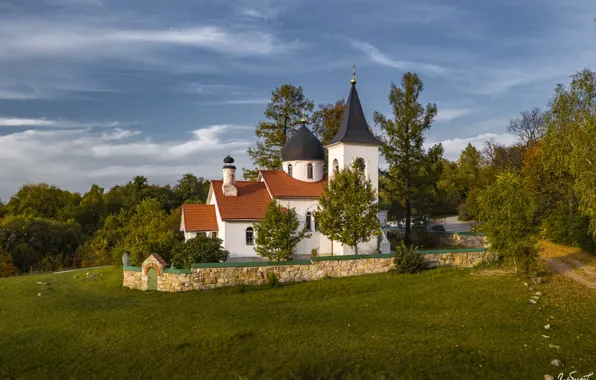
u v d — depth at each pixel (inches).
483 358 573.3
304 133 1647.4
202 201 2928.2
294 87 2169.0
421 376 526.6
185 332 720.3
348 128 1501.0
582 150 816.3
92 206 3019.2
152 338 698.2
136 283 1087.0
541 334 649.0
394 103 1738.4
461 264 1198.3
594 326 672.4
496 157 2519.7
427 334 673.0
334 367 561.9
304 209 1499.8
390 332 688.4
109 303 953.5
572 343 607.2
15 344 704.4
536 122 2330.2
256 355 615.8
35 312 906.7
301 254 1483.8
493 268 1149.1
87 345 685.9
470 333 671.1
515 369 540.4
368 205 1205.7
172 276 1033.5
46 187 2982.3
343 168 1326.3
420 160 1748.3
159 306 902.4
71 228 2281.0
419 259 1136.2
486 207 1050.7
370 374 533.3
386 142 1763.0
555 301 807.7
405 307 844.6
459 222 2667.3
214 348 640.4
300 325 739.4
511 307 786.2
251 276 1063.0
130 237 1433.3
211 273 1041.5
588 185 818.8
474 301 839.1
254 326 736.3
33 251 1953.7
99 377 571.5
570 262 1180.5
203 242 1141.1
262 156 2190.0
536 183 1513.3
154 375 569.0
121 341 693.9
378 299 902.4
